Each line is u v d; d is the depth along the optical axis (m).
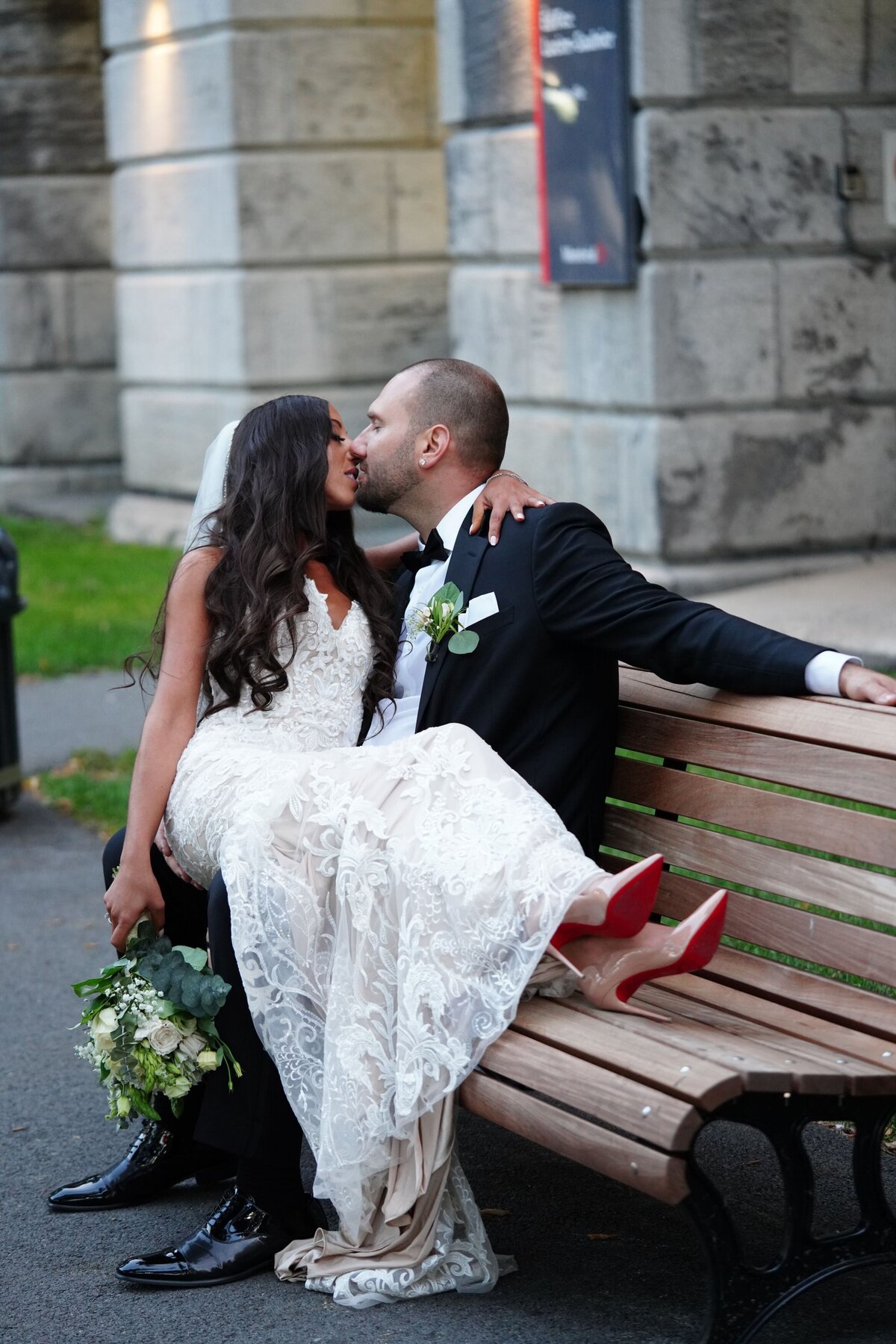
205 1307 2.95
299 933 2.96
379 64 12.16
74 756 7.43
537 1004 2.92
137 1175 3.39
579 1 8.57
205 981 2.98
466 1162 3.56
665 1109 2.44
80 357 16.03
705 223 8.59
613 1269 3.04
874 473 9.20
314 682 3.38
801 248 8.86
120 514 13.74
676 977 3.17
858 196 8.86
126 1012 3.02
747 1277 2.57
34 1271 3.12
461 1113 3.85
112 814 6.49
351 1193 2.91
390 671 3.52
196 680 3.35
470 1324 2.85
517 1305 2.91
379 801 2.98
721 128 8.55
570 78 8.72
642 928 2.88
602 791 3.38
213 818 3.13
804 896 2.98
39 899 5.57
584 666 3.34
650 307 8.58
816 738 2.95
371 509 3.74
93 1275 3.10
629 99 8.48
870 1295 2.91
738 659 3.10
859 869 2.88
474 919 2.82
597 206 8.70
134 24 12.76
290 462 3.40
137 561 12.31
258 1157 3.04
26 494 15.92
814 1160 3.51
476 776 2.99
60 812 6.72
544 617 3.30
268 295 12.13
